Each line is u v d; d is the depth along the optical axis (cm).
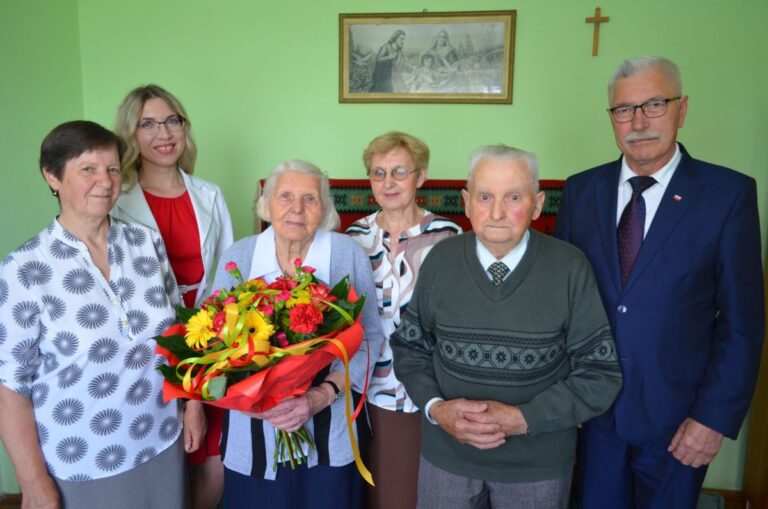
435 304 140
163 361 142
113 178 133
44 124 254
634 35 253
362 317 155
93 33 283
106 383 132
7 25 229
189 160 194
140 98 173
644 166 145
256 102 281
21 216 236
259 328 118
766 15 242
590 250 152
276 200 142
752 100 248
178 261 185
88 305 130
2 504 237
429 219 175
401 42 265
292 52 275
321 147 281
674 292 138
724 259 136
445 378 138
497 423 126
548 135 266
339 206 249
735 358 135
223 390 113
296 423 132
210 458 181
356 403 154
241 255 154
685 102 142
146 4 279
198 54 280
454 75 265
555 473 134
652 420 141
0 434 129
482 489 139
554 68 261
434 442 142
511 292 132
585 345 133
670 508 144
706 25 247
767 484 242
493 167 129
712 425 135
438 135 272
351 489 153
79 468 132
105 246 138
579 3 255
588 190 158
